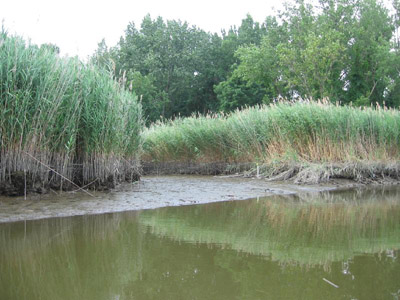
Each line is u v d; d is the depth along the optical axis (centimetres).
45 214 481
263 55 2325
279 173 964
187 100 4122
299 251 338
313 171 901
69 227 423
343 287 254
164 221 462
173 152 1191
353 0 2291
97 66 724
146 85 3250
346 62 2244
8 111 528
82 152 655
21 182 551
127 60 3941
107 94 670
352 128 982
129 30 4319
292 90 2355
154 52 4000
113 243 362
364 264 303
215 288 250
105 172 672
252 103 3253
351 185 902
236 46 3997
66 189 619
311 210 553
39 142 568
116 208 536
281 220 475
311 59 1844
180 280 268
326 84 2058
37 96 553
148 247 349
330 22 2183
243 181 923
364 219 488
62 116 600
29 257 321
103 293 246
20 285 261
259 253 334
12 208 500
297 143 981
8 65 524
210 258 316
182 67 3934
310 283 259
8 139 535
